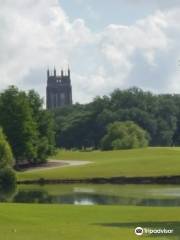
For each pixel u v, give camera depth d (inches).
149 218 2704.2
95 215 2760.8
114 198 4751.5
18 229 2182.6
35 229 2188.7
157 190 5536.4
